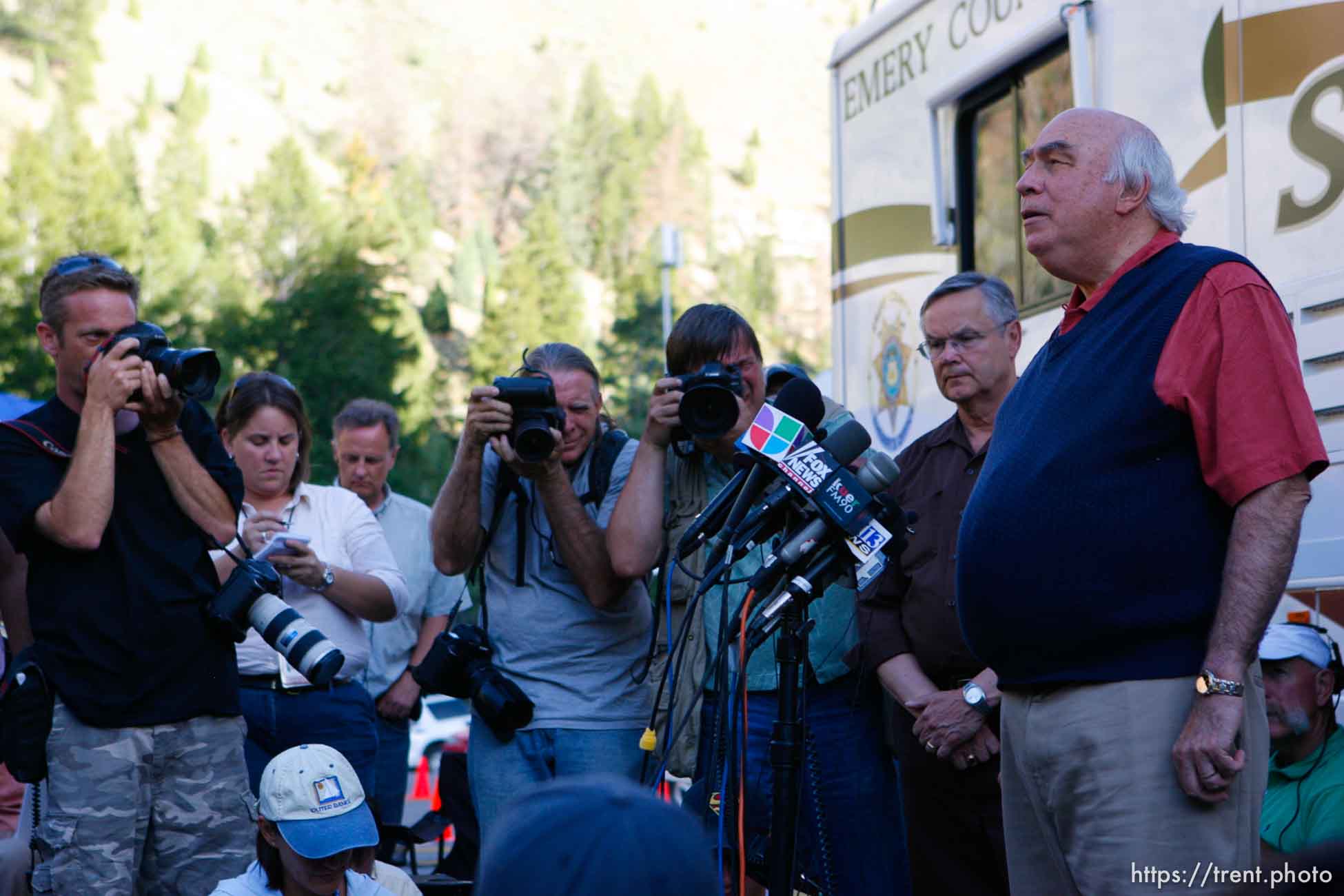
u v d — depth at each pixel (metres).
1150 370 2.77
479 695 3.94
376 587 4.55
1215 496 2.76
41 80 99.69
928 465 4.04
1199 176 4.09
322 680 3.50
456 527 4.02
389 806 5.48
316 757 3.53
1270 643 3.65
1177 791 2.71
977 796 3.86
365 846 3.51
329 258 66.56
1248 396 2.67
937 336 3.97
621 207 107.44
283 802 3.46
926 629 3.85
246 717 4.35
